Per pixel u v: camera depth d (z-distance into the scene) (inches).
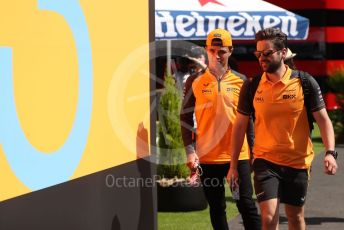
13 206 411.5
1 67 399.5
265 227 567.8
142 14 600.1
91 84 508.7
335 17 2199.8
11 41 408.5
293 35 1222.9
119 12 555.8
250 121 645.3
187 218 881.5
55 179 458.6
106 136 533.3
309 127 577.9
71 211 479.8
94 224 514.6
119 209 556.7
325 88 2169.0
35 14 433.1
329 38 2186.3
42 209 442.3
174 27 1073.5
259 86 574.6
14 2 410.6
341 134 1663.4
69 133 476.7
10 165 409.1
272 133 571.2
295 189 575.5
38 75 437.4
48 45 449.1
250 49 2190.0
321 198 999.6
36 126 435.5
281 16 1202.6
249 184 646.5
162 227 829.2
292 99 564.7
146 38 607.2
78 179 489.4
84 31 497.4
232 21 1134.4
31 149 430.3
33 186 432.1
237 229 824.3
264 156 577.0
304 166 575.5
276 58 560.7
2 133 401.7
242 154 644.1
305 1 2180.1
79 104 490.6
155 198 629.0
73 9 482.0
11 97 410.0
